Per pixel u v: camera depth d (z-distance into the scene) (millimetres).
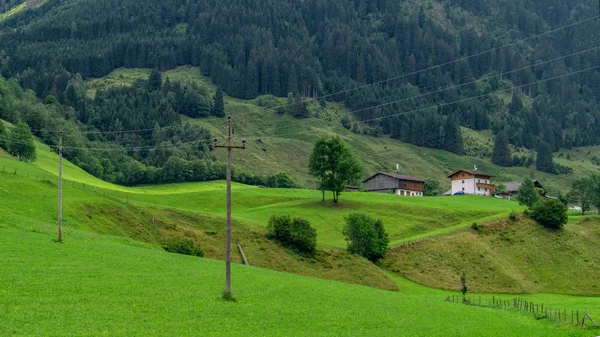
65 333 44750
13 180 120812
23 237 79000
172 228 119500
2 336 42250
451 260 134875
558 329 71562
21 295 53281
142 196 174125
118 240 96812
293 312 62750
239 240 119688
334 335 55344
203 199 183625
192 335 48812
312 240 120938
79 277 63156
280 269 110250
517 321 77000
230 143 66750
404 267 129250
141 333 47438
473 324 70312
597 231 162000
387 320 65750
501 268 135500
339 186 181125
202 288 67250
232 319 55875
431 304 83000
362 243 128625
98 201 118625
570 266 141375
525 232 155500
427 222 167000
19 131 193000
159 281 67500
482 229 153875
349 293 80500
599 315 86000
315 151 182375
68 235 88500
